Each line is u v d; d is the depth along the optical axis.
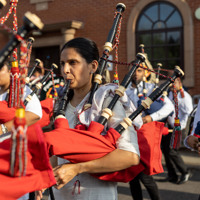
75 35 7.27
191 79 7.15
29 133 1.08
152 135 1.58
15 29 1.31
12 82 1.38
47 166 1.11
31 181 1.07
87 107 1.43
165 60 7.37
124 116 1.38
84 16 6.85
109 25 6.67
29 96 1.80
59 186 1.25
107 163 1.27
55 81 3.36
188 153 5.75
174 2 7.22
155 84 3.56
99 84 1.54
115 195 1.46
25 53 0.82
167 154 4.23
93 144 1.26
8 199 1.03
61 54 1.46
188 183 4.27
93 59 1.47
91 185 1.40
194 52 7.15
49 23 7.04
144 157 1.48
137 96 3.55
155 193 2.99
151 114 3.35
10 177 1.04
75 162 1.27
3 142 1.07
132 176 1.45
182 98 4.16
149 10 7.38
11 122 1.65
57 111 1.43
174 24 7.31
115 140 1.30
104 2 6.57
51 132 1.24
